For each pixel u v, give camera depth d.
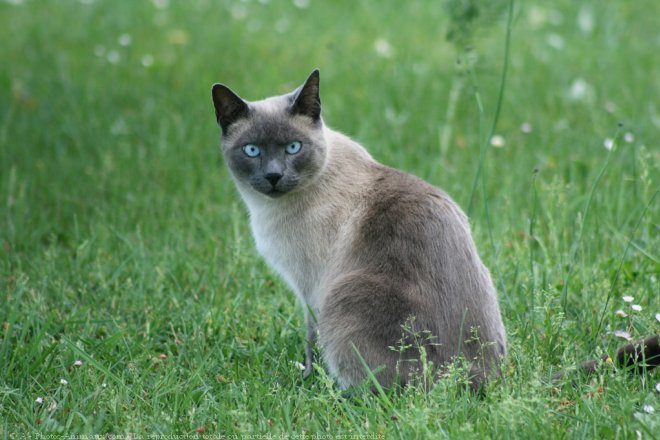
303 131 6.62
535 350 6.23
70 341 6.35
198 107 12.17
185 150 10.90
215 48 14.77
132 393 6.14
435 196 6.22
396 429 5.36
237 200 9.71
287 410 5.69
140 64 13.98
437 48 14.71
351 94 12.55
